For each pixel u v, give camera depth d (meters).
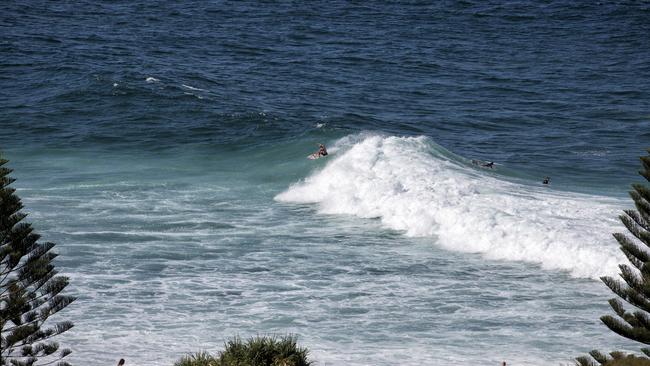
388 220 137.25
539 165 188.12
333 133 196.88
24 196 146.62
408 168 154.88
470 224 127.31
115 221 133.50
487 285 108.25
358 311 98.44
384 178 150.50
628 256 75.00
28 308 76.31
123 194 151.00
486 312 98.69
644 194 75.38
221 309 98.31
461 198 139.25
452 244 125.56
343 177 153.62
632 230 75.12
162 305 99.12
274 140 195.00
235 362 77.94
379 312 98.25
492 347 88.50
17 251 76.12
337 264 116.00
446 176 152.25
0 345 75.38
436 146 177.25
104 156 181.88
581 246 115.62
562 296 104.44
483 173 167.00
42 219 132.50
